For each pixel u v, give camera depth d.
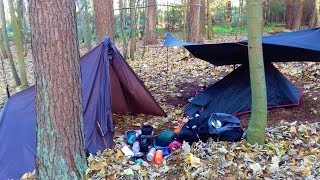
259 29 3.59
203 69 8.71
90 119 4.22
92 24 18.22
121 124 5.33
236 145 3.90
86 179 3.35
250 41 3.65
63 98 3.06
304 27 19.36
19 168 3.90
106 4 7.40
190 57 9.98
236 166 3.49
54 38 2.94
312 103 5.50
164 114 5.61
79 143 3.24
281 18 22.20
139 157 3.96
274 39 5.16
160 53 12.34
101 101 4.37
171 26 19.91
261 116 3.85
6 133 4.13
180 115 5.68
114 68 5.10
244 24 19.34
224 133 4.00
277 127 4.58
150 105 5.53
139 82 5.36
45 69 2.99
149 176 3.51
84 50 14.82
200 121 4.19
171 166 3.67
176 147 4.04
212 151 3.76
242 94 5.53
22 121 4.21
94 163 3.67
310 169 3.46
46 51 2.96
